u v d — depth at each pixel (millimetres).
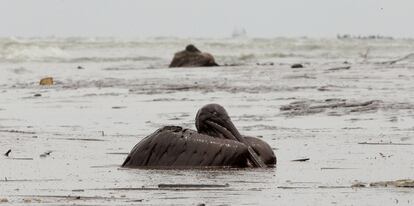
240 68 169750
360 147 59094
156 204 36375
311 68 160875
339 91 105000
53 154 56750
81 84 132250
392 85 111875
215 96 103875
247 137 51969
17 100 104750
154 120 79500
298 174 46906
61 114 86125
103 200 37469
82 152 58031
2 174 47250
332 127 71250
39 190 41000
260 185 42594
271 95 103250
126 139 65625
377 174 46812
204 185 42344
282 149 58312
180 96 105250
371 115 78812
